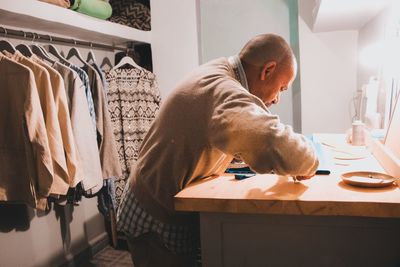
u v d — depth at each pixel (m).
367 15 1.83
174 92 1.00
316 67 2.45
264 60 0.97
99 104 1.91
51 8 1.73
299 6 2.42
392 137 1.15
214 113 0.82
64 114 1.56
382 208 0.71
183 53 2.62
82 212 2.35
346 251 0.79
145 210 1.10
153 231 1.12
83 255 2.32
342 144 1.47
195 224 1.17
